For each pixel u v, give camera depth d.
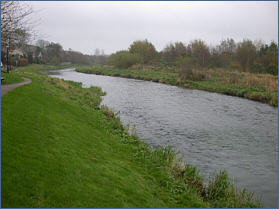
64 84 26.12
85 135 11.38
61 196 6.08
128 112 21.66
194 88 39.97
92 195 6.54
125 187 7.50
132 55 78.44
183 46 79.75
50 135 9.32
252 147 14.53
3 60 37.78
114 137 13.20
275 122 20.05
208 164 11.98
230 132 17.22
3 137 7.74
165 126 17.94
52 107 13.62
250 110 24.39
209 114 22.27
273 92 31.20
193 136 16.05
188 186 8.94
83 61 132.25
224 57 61.19
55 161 7.50
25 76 23.41
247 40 55.69
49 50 101.50
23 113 10.47
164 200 7.55
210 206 8.12
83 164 8.05
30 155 7.34
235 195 8.80
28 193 5.83
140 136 15.41
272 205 8.75
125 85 42.03
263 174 11.27
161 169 10.06
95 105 21.81
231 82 39.84
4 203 5.32
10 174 6.20
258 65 51.41
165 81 46.91
